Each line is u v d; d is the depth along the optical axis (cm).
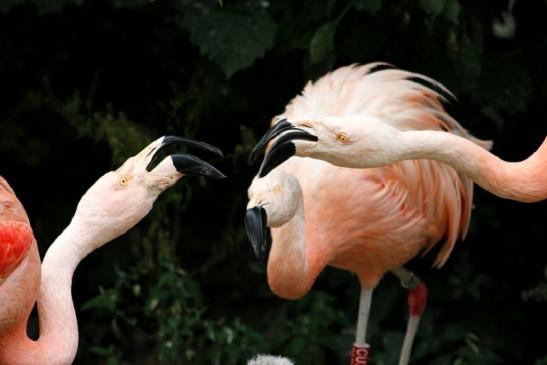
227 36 869
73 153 1091
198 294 916
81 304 1024
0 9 880
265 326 976
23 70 1055
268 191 660
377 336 942
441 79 890
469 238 1016
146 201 582
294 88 977
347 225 756
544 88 941
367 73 820
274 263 716
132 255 1023
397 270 849
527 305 1002
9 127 1077
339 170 750
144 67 1073
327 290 999
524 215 1008
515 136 998
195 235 1088
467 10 880
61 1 884
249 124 1034
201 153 1056
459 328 943
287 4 893
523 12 933
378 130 628
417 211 774
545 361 897
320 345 946
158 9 1027
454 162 627
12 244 550
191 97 964
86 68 1071
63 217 1065
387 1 879
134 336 992
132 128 914
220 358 954
